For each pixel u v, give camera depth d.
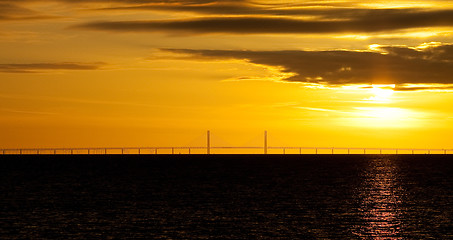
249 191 195.38
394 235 114.62
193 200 167.50
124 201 164.75
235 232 115.88
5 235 111.56
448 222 129.75
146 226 121.56
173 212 141.38
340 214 140.00
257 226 122.31
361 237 112.50
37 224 123.31
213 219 130.75
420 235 114.94
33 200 166.88
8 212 140.75
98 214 137.75
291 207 152.25
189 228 119.56
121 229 118.12
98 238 109.50
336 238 111.31
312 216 136.38
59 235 111.94
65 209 146.75
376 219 132.88
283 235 113.50
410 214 141.25
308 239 110.44
